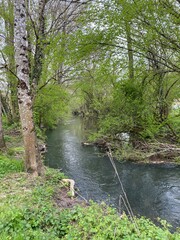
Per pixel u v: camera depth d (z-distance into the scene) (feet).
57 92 43.04
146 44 19.74
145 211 23.82
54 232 12.32
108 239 11.73
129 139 28.66
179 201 26.17
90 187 29.86
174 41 18.61
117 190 29.17
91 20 20.13
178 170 35.73
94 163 40.57
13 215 12.90
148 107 26.00
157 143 23.68
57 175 25.72
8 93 58.13
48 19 28.63
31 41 25.76
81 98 73.51
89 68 28.35
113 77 27.73
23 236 11.27
